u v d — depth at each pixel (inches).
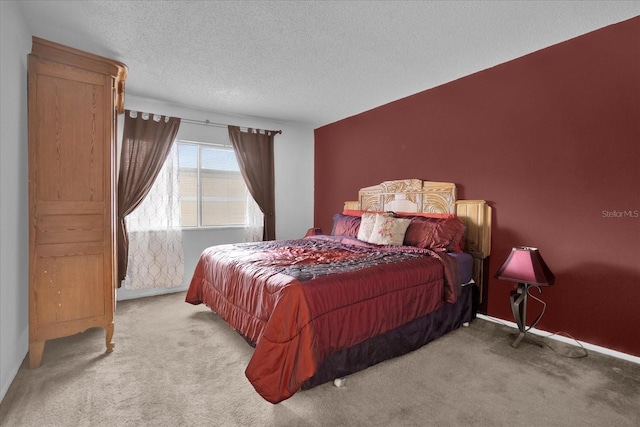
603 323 96.0
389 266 94.4
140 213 152.4
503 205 118.9
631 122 90.5
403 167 155.0
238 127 179.3
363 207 172.4
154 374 83.4
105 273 96.0
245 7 84.6
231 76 128.9
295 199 206.5
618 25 92.2
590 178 98.1
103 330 112.7
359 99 156.9
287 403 71.6
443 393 75.6
